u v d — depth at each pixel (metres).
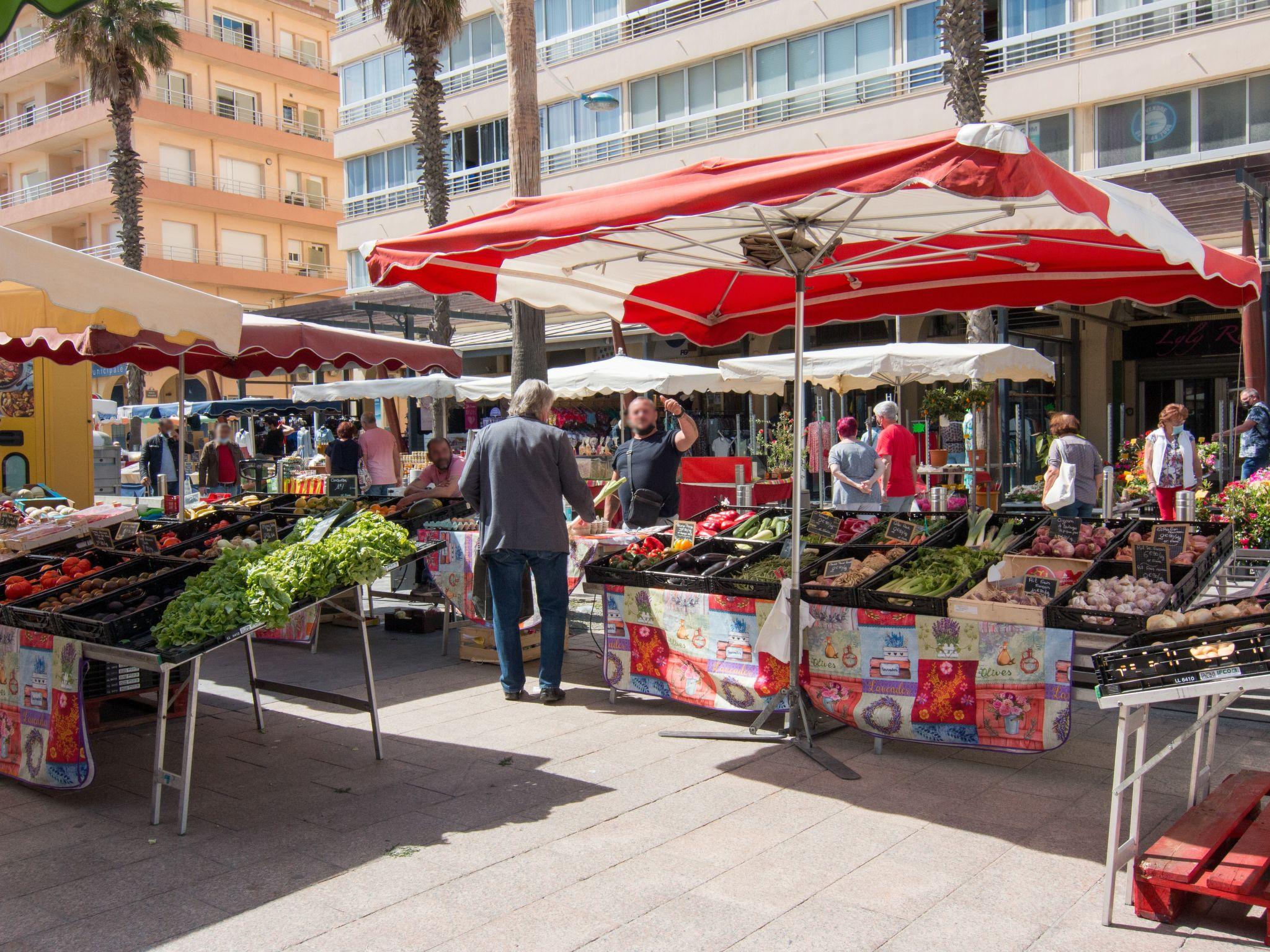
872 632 4.80
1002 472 16.66
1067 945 3.02
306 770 4.74
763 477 14.54
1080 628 4.25
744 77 23.98
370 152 32.44
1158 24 18.64
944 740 4.62
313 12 43.34
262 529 6.17
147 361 8.98
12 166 41.53
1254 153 17.69
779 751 4.97
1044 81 19.75
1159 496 9.45
